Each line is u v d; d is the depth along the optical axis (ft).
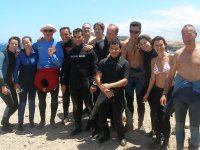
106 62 13.33
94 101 14.71
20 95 15.42
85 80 14.34
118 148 13.11
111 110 13.51
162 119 12.47
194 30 10.77
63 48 15.31
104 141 13.66
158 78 12.63
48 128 15.67
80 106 14.73
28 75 15.24
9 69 15.10
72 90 14.46
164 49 12.64
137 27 13.88
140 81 14.24
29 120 15.83
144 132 14.75
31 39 15.23
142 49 13.60
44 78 15.06
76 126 14.70
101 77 13.41
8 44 15.02
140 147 13.19
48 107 19.21
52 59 14.87
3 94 14.97
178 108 11.21
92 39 15.51
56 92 15.37
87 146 13.46
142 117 14.84
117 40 13.37
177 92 11.18
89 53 14.33
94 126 14.28
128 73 13.23
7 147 13.64
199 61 10.80
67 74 15.02
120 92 13.20
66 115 16.29
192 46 10.94
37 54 15.25
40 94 15.38
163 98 12.00
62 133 14.98
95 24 14.93
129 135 14.46
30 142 14.03
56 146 13.56
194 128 11.07
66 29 15.20
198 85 10.87
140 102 14.64
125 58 14.34
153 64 12.74
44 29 14.89
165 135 12.67
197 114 10.95
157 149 12.91
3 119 15.37
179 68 11.20
